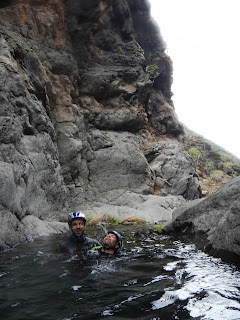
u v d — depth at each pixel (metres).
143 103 22.62
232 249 5.49
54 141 13.83
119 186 17.75
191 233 8.02
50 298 3.57
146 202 17.22
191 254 6.19
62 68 17.86
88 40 20.34
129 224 13.17
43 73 14.85
